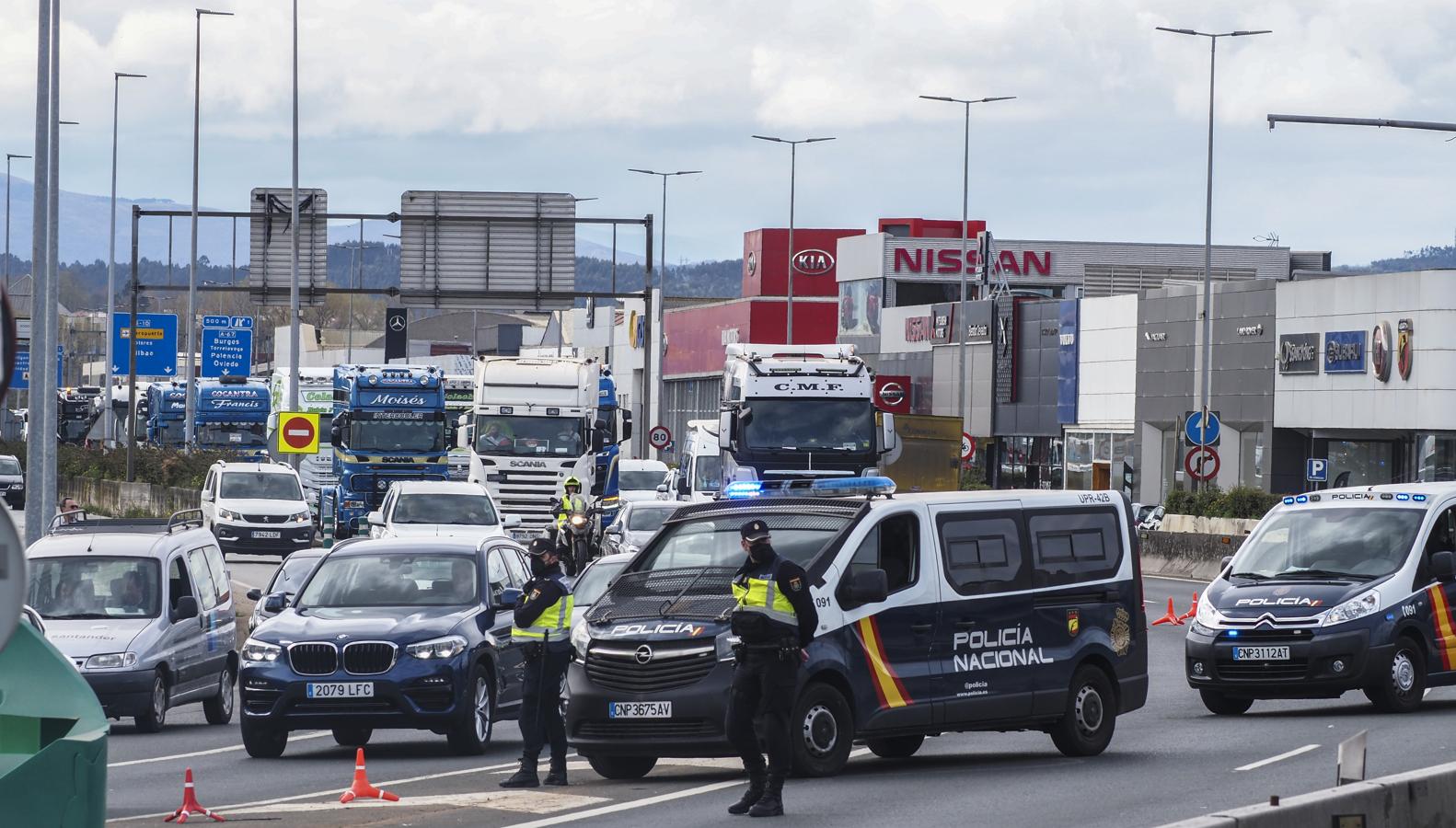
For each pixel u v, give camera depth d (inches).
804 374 4623.5
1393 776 1392.7
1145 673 2279.8
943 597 2070.6
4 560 820.6
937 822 1651.1
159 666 2741.1
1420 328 7130.9
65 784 981.2
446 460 6392.7
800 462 4557.1
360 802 1849.2
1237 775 1994.3
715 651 1934.1
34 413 3961.6
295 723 2317.9
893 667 2021.4
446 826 1681.8
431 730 2385.6
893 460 5064.0
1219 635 2628.0
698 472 5905.5
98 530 3011.8
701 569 2049.7
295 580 3181.6
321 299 6653.5
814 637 1923.0
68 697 1010.7
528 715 1968.5
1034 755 2245.3
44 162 3941.9
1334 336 7618.1
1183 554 6225.4
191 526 3095.5
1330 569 2687.0
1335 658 2561.5
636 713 1943.9
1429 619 2637.8
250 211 6599.4
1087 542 2240.4
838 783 1934.1
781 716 1722.4
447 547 2554.1
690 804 1809.8
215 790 2041.1
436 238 6614.2
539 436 5772.6
